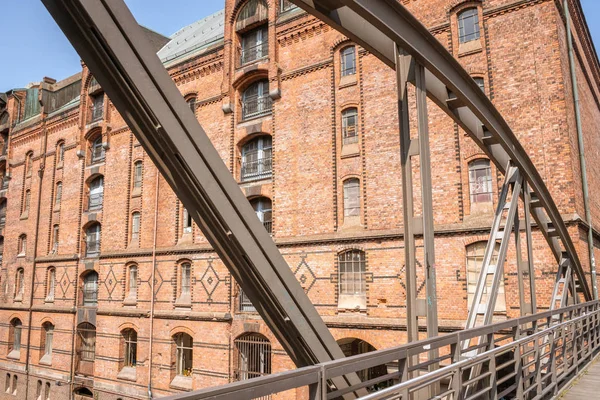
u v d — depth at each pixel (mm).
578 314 11141
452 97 7133
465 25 13156
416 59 5945
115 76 3402
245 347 16125
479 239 12086
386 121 13953
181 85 19344
